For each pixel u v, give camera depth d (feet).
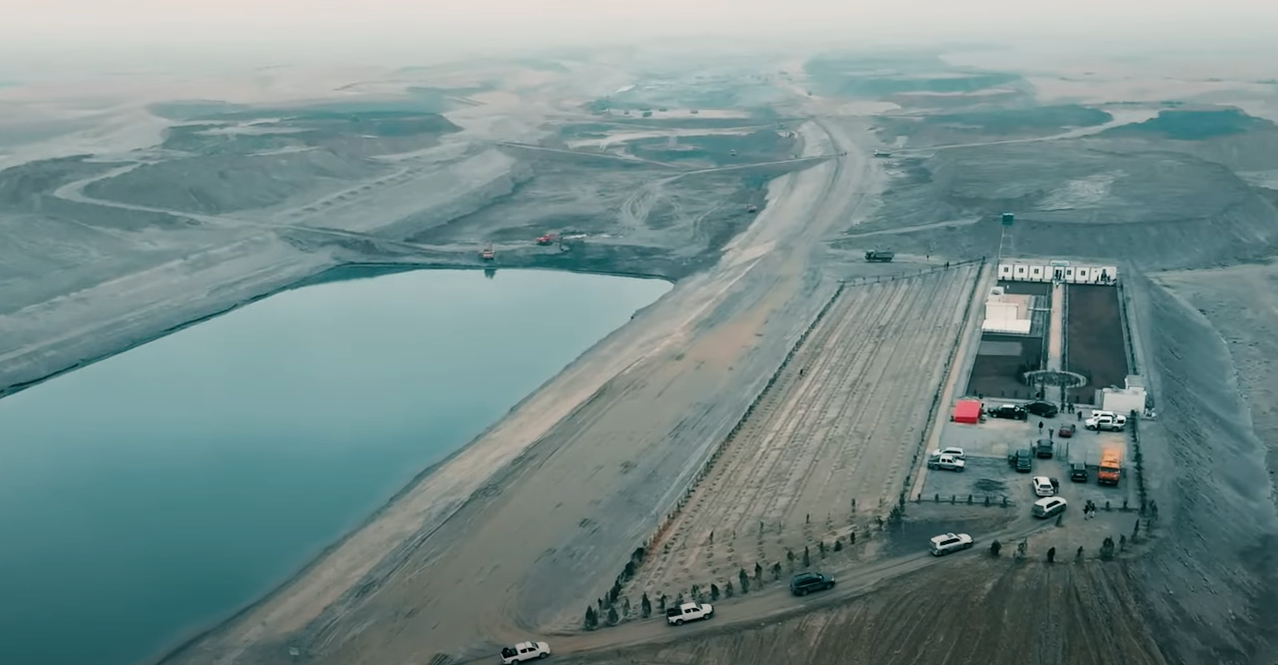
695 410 281.33
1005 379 280.72
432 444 277.85
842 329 337.72
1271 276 402.11
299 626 195.42
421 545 220.64
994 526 204.13
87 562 224.12
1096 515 207.00
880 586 183.93
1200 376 298.56
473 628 189.57
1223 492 227.81
